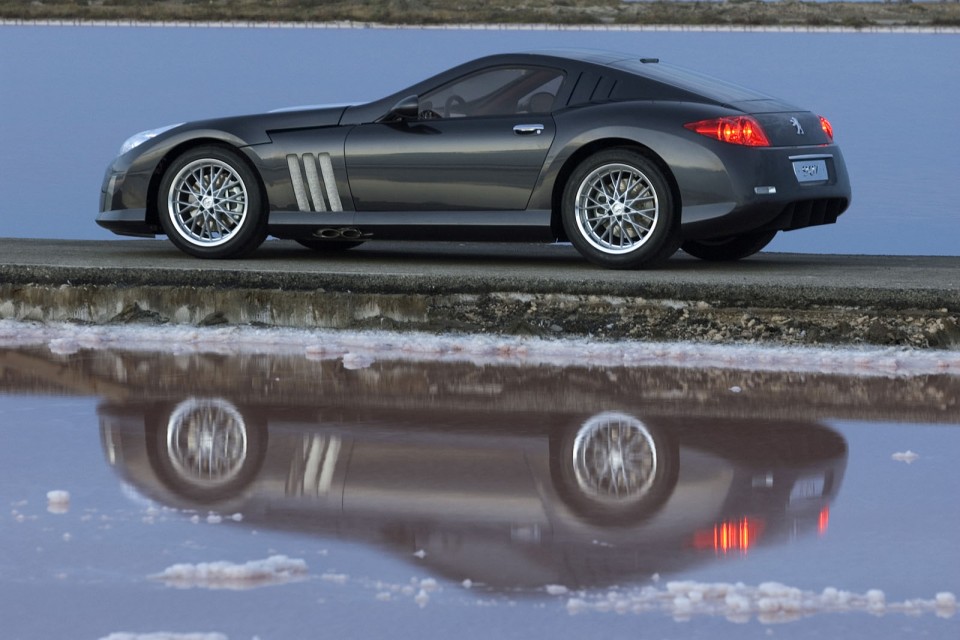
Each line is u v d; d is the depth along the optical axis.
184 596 6.78
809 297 14.88
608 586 6.97
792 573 7.20
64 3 122.75
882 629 6.37
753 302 15.01
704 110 17.42
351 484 9.05
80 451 9.96
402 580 7.04
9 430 10.68
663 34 100.56
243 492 8.84
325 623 6.40
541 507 8.51
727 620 6.47
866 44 83.56
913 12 132.25
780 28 114.62
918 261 20.47
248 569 7.12
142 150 19.28
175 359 14.13
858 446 10.29
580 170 17.55
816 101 47.28
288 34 96.44
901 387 12.73
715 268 18.69
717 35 97.88
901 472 9.46
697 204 17.16
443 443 10.33
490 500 8.67
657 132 17.28
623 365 13.90
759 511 8.43
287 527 8.02
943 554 7.54
